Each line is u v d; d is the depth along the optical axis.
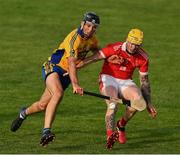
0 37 59.44
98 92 43.16
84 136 32.66
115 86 30.64
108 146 29.39
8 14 68.12
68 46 29.12
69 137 32.41
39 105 30.81
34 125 34.66
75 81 28.56
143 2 74.94
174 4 74.56
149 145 30.97
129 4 73.81
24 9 70.19
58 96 28.88
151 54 54.22
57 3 72.94
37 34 60.91
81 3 73.31
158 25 65.50
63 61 29.73
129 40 29.67
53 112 28.77
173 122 35.97
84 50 29.69
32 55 53.28
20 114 31.62
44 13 68.94
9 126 34.41
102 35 60.97
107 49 30.23
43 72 30.19
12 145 30.39
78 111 38.03
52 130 33.81
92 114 37.41
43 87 43.72
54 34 61.09
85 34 29.03
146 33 62.12
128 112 30.55
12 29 62.62
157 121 36.03
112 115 29.78
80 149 29.75
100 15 68.50
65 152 28.94
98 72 48.19
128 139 32.22
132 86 30.55
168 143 31.50
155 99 41.25
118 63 30.50
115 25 64.88
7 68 48.91
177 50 55.72
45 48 55.84
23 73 47.50
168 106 39.66
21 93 42.06
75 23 65.50
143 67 30.44
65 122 35.53
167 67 50.03
